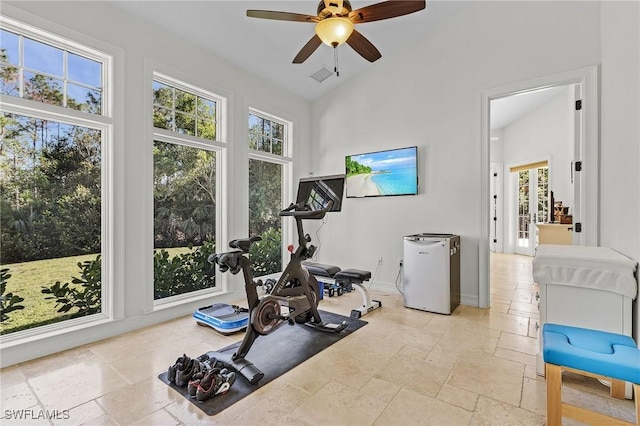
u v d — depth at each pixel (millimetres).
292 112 4879
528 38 3291
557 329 1771
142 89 3016
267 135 4668
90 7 2662
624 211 2213
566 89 6059
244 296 4039
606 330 2000
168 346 2582
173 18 3086
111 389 1955
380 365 2260
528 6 3289
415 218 4090
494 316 3279
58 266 2625
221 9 3117
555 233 4871
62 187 2646
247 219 4105
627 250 2131
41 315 2543
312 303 2855
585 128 2980
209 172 3777
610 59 2613
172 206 3418
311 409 1764
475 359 2342
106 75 2840
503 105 6715
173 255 3426
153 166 3199
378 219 4430
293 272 2717
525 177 7652
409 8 2326
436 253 3367
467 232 3686
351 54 4145
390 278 4328
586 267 2020
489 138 3578
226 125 3836
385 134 4363
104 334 2738
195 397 1860
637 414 1365
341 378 2086
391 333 2842
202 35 3383
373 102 4488
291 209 2840
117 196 2828
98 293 2842
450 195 3805
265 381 2043
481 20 3568
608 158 2641
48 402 1825
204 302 3564
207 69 3611
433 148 3934
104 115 2814
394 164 4211
